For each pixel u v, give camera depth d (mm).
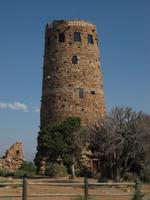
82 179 49188
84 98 62906
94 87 64125
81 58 63938
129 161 47062
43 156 55000
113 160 43562
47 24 66812
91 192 33094
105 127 43344
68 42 64188
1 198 26781
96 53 65938
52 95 63438
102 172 49594
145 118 44312
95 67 65000
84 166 56906
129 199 27578
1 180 40656
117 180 43188
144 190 34469
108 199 27359
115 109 44094
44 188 36469
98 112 63781
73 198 25953
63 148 53500
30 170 59969
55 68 63969
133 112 43750
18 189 33875
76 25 64938
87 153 57625
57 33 64938
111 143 42188
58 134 54094
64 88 62875
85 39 64938
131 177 45062
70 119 55406
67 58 63688
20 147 62156
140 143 42094
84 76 63562
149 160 43781
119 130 42406
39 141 55812
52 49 64875
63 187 37688
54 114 62750
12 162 60625
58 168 53656
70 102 62438
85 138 46375
